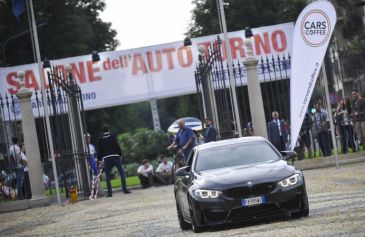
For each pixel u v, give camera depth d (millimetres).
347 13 121000
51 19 149500
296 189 35250
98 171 77938
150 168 82562
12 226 55719
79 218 54094
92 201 68625
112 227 45125
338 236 28656
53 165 69125
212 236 33594
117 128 167500
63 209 64188
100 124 156625
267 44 85250
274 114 72000
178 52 85250
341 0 121375
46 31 148500
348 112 73188
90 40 160875
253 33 85312
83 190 73812
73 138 72312
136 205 58094
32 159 70938
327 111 73688
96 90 85000
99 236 41062
